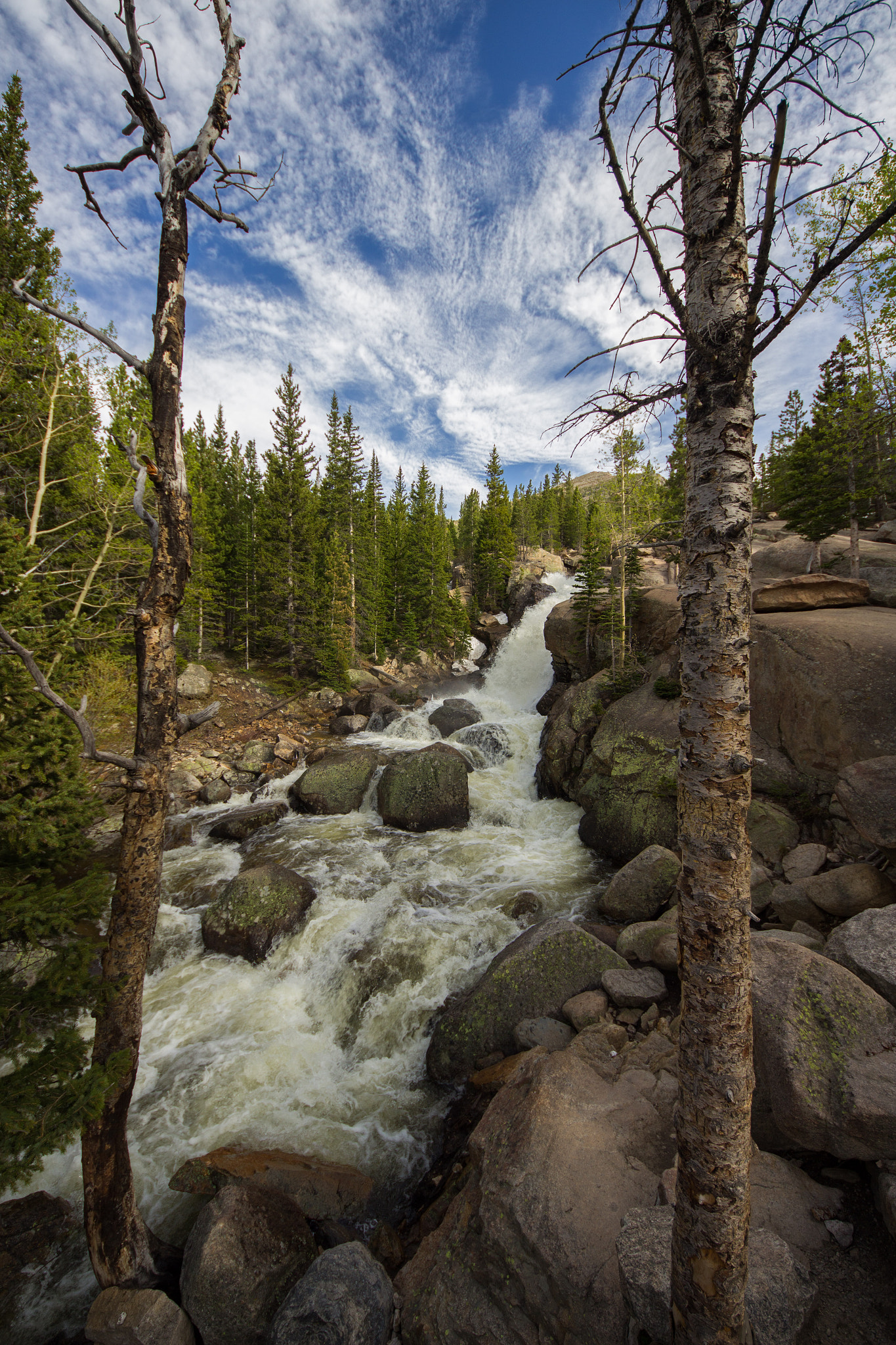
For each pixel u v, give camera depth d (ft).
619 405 10.86
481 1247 14.33
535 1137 15.97
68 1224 19.51
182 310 16.03
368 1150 21.88
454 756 55.77
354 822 55.31
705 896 8.66
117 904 15.42
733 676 8.50
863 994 16.46
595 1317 11.68
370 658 131.34
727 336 8.31
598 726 57.82
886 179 39.14
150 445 58.29
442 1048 25.55
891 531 81.15
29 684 18.74
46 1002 14.12
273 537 112.57
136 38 13.60
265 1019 29.04
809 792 34.94
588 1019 23.56
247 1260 15.43
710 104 8.39
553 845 48.11
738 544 8.54
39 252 59.77
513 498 237.04
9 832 17.17
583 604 82.84
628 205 8.53
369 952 32.65
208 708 17.33
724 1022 8.50
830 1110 14.40
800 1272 11.57
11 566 18.57
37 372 51.60
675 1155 15.23
